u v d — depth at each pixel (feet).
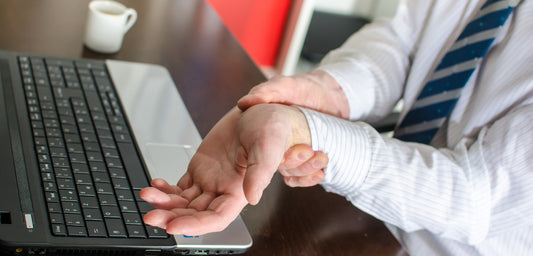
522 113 2.47
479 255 2.74
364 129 2.48
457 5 3.03
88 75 2.82
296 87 2.52
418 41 3.32
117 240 1.81
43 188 1.93
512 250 2.68
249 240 2.05
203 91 3.17
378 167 2.38
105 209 1.91
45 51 3.05
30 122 2.29
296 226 2.32
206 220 1.59
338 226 2.42
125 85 2.86
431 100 3.02
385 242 2.42
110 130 2.41
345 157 2.30
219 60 3.63
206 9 4.38
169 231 1.53
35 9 3.51
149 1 4.17
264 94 2.14
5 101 2.38
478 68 2.89
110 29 3.18
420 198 2.43
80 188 1.97
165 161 2.32
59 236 1.75
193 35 3.86
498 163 2.46
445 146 3.05
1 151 2.06
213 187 1.76
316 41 9.52
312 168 2.15
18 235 1.69
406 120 3.18
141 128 2.51
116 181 2.07
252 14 8.89
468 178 2.49
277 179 2.61
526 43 2.66
